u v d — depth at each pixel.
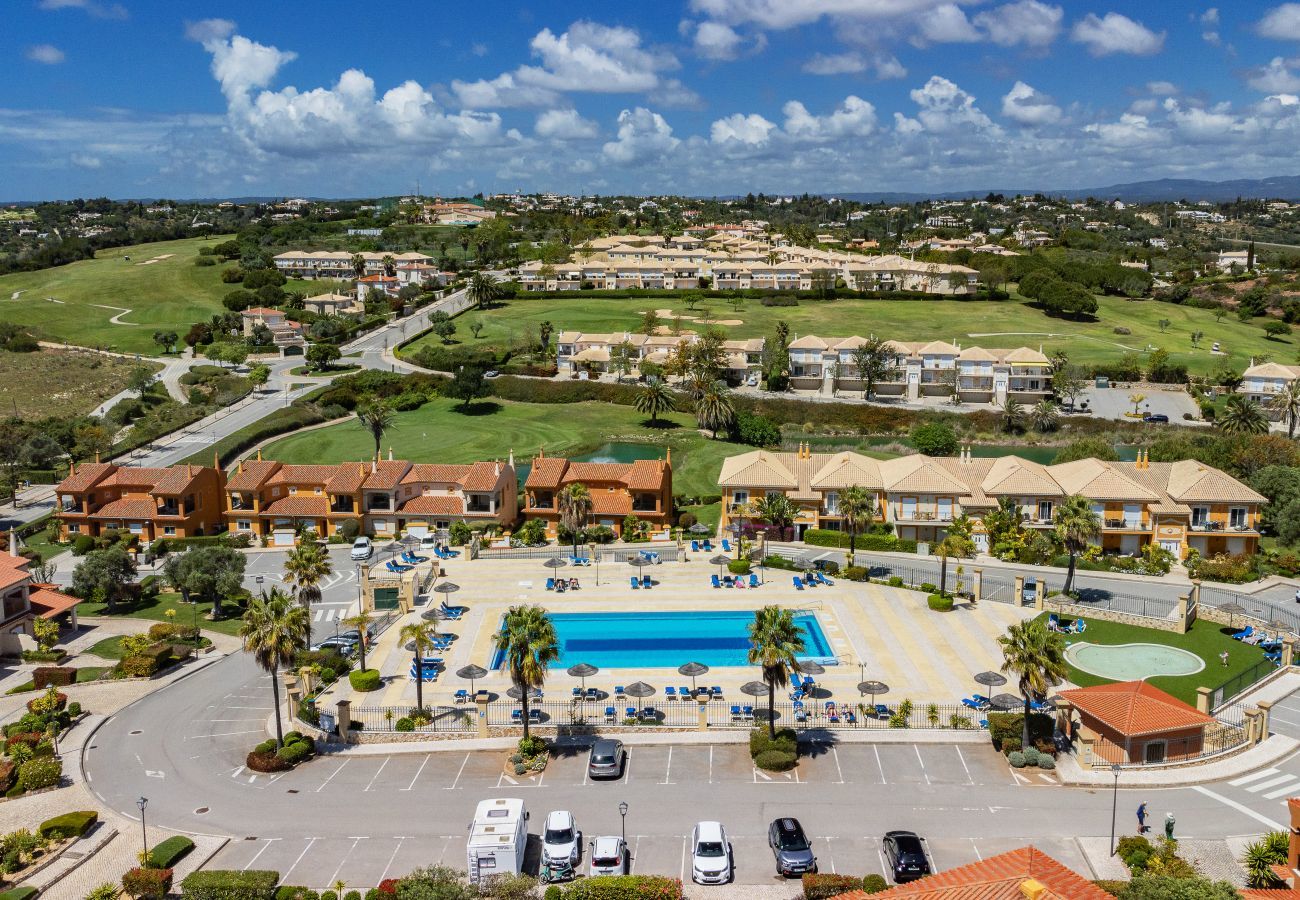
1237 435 138.88
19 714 70.75
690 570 97.31
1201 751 60.91
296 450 157.75
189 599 96.75
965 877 39.28
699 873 47.72
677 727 64.69
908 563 100.31
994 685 65.75
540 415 180.62
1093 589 92.19
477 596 90.88
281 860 50.66
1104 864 49.16
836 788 57.25
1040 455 163.12
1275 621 80.62
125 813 55.88
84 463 132.75
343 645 79.38
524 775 59.38
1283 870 46.06
